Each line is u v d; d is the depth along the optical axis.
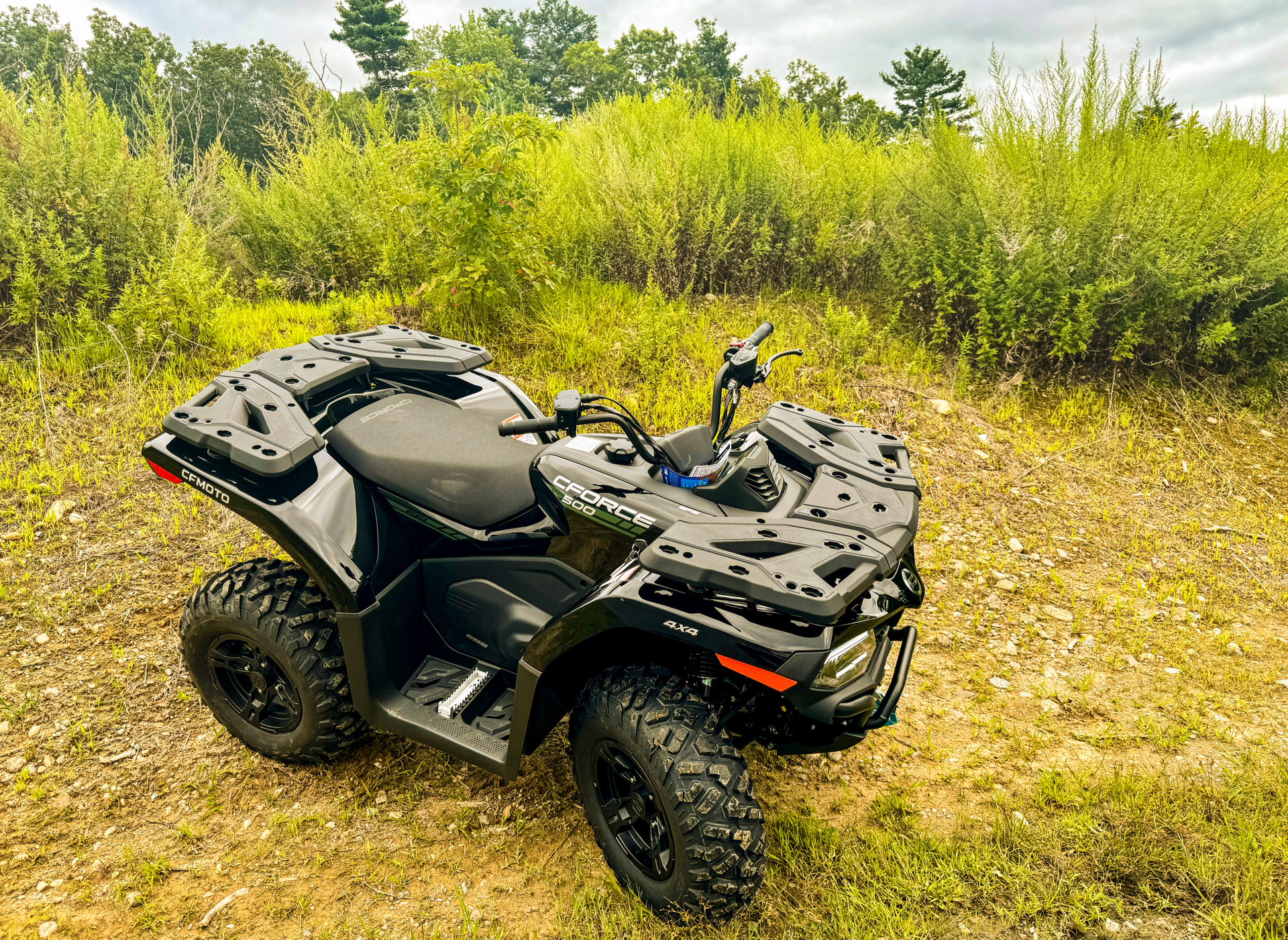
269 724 3.05
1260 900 2.39
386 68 56.31
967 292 6.83
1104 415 6.16
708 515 2.50
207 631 2.92
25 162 6.32
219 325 6.31
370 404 3.44
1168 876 2.53
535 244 6.68
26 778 2.95
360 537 2.87
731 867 2.20
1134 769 3.02
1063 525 5.00
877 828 2.82
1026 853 2.63
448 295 6.52
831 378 6.27
